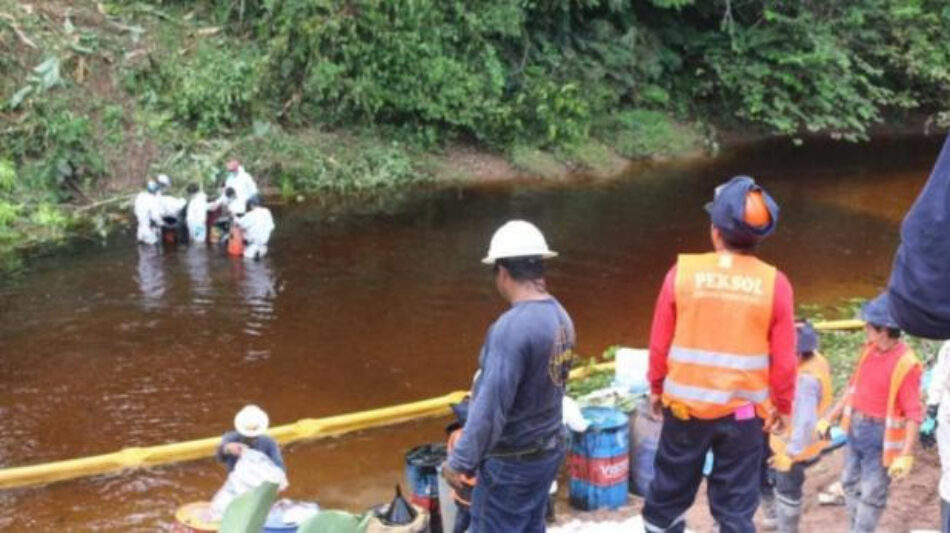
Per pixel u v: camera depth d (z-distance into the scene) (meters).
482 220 16.58
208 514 6.29
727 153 22.98
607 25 22.95
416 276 13.48
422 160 19.33
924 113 26.95
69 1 18.31
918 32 25.55
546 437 4.37
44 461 8.24
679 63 24.25
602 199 18.38
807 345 5.42
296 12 18.67
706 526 6.35
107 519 7.43
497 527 4.41
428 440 8.83
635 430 7.41
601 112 22.25
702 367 4.25
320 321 11.65
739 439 4.30
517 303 4.32
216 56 18.62
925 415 6.84
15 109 16.52
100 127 16.98
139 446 8.55
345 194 17.83
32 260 13.58
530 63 21.95
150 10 18.97
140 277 12.95
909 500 6.23
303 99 19.00
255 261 13.84
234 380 9.94
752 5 24.75
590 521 6.90
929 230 2.02
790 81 23.95
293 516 5.98
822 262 14.93
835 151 23.70
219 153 17.44
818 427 5.59
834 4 24.98
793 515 5.50
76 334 10.97
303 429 8.76
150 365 10.21
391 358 10.65
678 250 15.27
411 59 19.00
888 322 5.14
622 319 12.14
